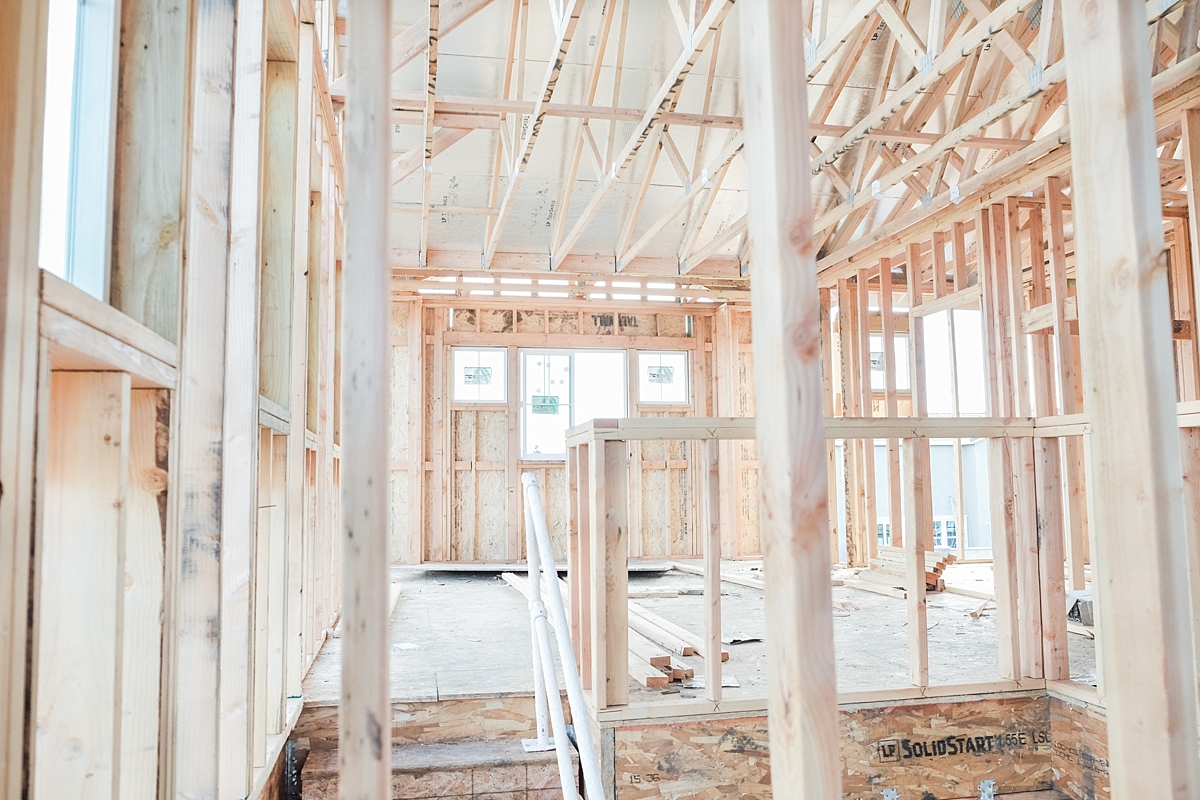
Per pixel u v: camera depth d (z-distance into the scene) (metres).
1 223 0.97
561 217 7.49
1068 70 1.09
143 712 1.60
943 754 2.96
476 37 6.08
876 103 6.70
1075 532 5.59
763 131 0.92
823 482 0.89
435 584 7.37
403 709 3.11
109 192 1.67
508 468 9.27
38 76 1.05
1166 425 1.00
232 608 2.27
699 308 9.73
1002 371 6.19
